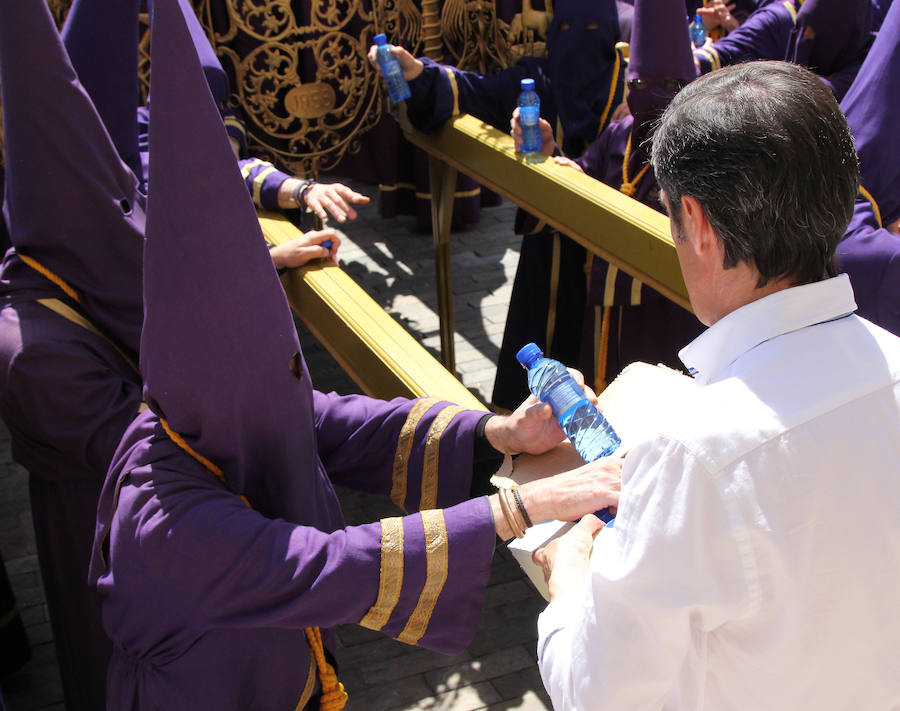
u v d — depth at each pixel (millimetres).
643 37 2562
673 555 795
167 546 1159
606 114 3059
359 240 5129
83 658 1948
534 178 2744
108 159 1678
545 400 1360
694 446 792
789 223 818
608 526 1101
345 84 3219
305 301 2221
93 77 1892
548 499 1182
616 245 2445
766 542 783
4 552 3055
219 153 1104
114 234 1692
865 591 821
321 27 3066
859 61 2988
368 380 1942
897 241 2189
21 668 2582
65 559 1850
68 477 1753
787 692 855
